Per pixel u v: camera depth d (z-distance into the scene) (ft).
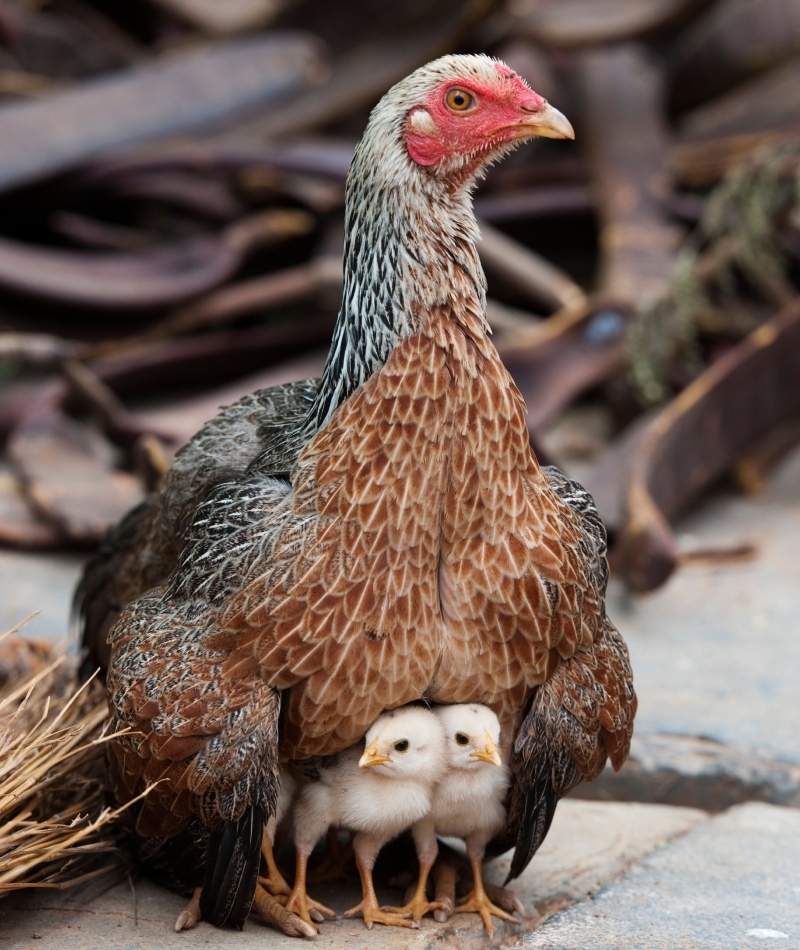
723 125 67.26
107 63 71.51
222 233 63.52
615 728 21.43
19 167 57.06
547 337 52.06
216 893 20.12
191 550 21.43
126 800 21.04
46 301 57.11
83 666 26.94
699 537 45.01
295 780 21.35
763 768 28.07
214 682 19.76
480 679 20.38
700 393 43.39
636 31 69.10
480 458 19.94
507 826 21.58
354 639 19.60
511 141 20.66
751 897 22.62
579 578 21.02
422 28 66.28
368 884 21.42
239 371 57.72
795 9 66.28
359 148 20.77
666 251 57.57
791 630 36.96
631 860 24.43
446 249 20.48
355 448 19.89
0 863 20.44
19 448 46.14
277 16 69.31
